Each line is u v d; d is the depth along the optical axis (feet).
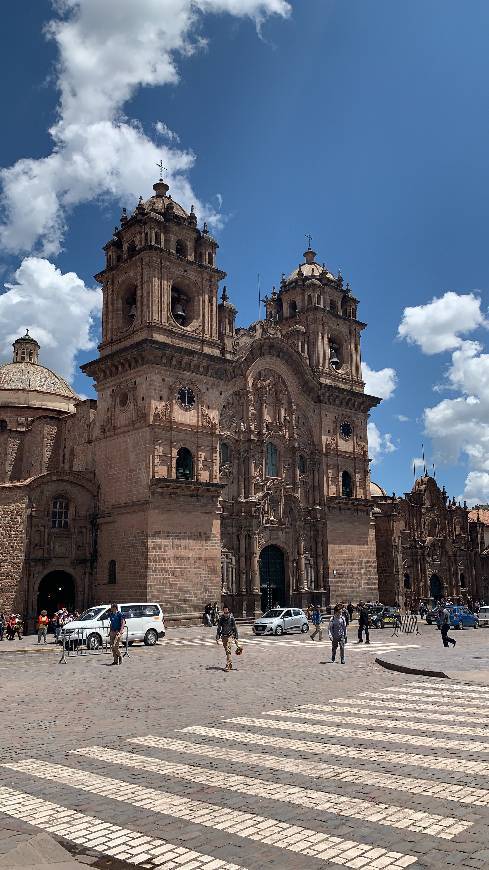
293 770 38.55
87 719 57.11
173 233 195.42
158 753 43.70
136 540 174.29
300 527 215.92
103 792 35.32
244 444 206.49
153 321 184.34
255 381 213.46
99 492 187.62
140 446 178.60
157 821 30.81
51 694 72.38
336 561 223.71
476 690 68.39
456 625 186.19
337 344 250.57
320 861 26.07
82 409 206.69
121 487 181.47
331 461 229.66
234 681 79.97
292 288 247.29
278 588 211.20
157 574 171.01
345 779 36.47
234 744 45.75
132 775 38.47
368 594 230.27
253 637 157.28
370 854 26.55
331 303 249.34
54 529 178.91
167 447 179.32
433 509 293.64
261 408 212.84
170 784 36.42
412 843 27.53
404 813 30.99
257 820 30.55
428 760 40.04
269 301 249.75
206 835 28.99
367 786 35.12
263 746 44.88
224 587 194.59
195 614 175.94
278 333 220.84
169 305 189.78
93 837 29.07
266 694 68.95
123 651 121.39
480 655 101.65
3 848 27.43
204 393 190.49
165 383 182.60
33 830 29.91
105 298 202.39
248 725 52.42
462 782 35.35
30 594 170.50
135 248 197.57
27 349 262.06
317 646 128.67
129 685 78.43
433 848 26.99
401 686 72.64
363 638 149.38
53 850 26.63
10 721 57.06
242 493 203.41
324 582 219.82
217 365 192.75
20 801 34.17
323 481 225.35
